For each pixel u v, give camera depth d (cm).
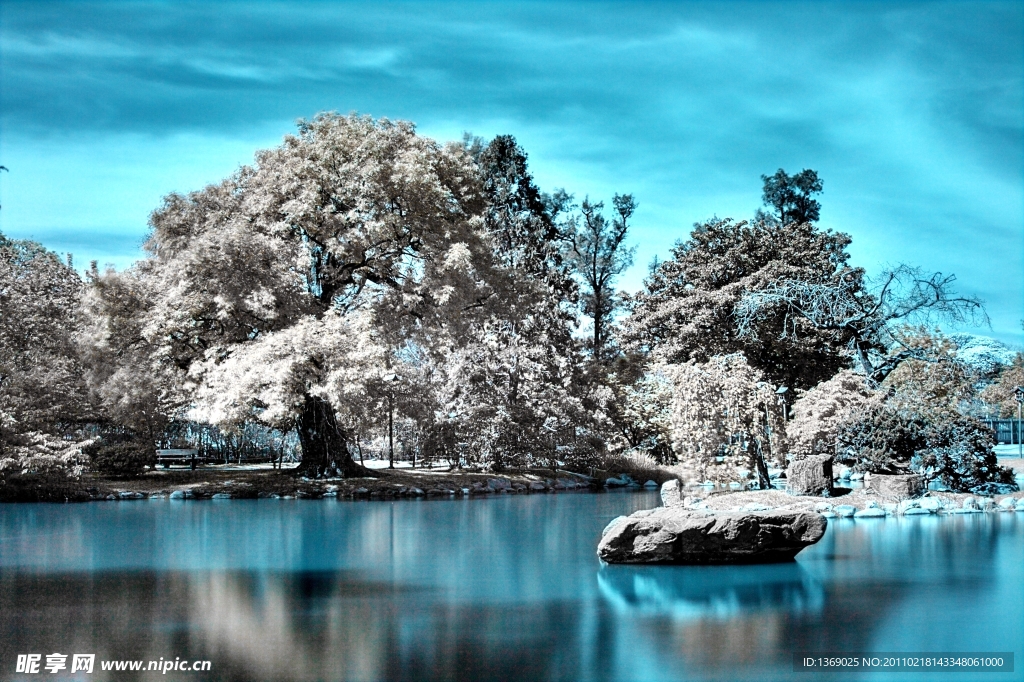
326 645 709
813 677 621
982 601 847
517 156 4619
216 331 2533
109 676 630
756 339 3794
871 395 2389
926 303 3269
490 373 2947
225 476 2638
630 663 654
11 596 916
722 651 683
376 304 2697
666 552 1088
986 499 1731
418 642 718
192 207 2638
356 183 2500
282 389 2241
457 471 2898
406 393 2777
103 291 2466
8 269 2708
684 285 4475
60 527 1570
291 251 2500
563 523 1645
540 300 3431
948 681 612
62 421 2495
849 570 1027
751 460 1895
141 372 2406
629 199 5088
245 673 634
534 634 741
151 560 1164
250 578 1021
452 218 2758
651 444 3434
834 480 2116
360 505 2094
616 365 4488
